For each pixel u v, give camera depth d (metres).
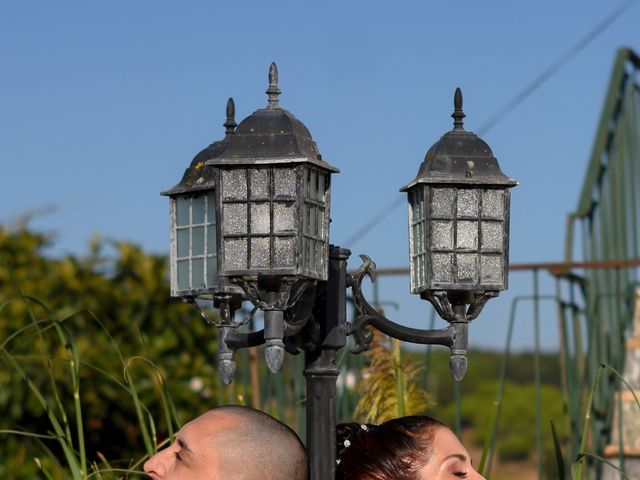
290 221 4.15
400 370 6.04
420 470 4.35
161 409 11.02
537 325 8.11
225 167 4.19
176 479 4.11
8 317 10.74
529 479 22.61
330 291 4.57
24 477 10.23
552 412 25.94
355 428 4.67
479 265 4.45
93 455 10.78
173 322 11.34
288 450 4.11
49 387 10.52
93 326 11.06
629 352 9.71
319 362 4.57
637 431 9.20
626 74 10.14
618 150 10.08
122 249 11.44
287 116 4.26
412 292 4.63
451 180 4.43
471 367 27.95
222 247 4.19
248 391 8.52
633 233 10.09
